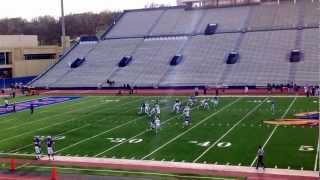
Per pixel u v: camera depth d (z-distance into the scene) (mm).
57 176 21141
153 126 31250
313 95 45719
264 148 24688
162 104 42812
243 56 58438
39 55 77875
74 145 27297
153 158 23734
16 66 72500
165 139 27875
